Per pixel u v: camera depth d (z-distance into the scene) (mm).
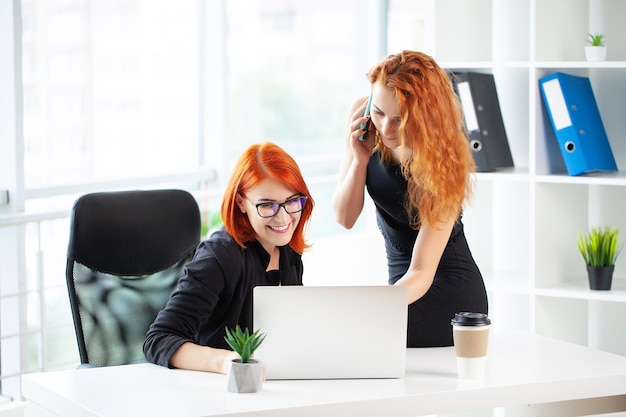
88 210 2576
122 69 3982
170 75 4238
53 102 3688
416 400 1949
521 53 3457
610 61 3186
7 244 3570
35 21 3586
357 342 2055
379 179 2480
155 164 4199
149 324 2650
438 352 2354
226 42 4465
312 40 4844
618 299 3102
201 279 2232
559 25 3287
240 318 2334
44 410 2016
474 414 3145
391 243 2541
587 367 2182
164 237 2695
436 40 3334
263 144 2303
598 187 3494
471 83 3258
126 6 3984
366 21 5062
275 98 4711
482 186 3574
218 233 2350
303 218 2381
